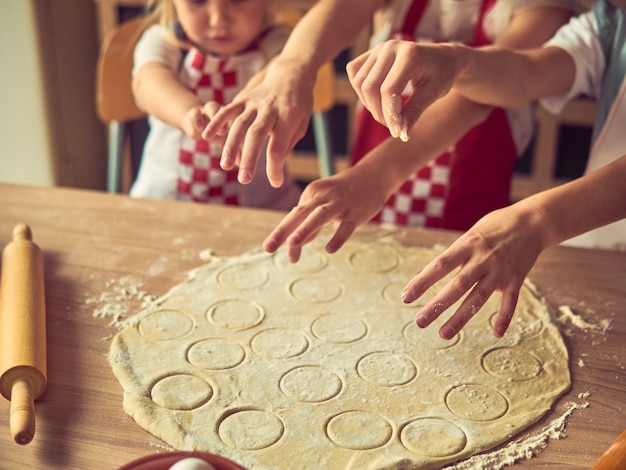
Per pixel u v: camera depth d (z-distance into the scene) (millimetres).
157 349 768
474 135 1282
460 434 664
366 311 845
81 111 2279
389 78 729
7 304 768
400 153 934
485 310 852
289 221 823
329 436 659
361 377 736
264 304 852
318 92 1427
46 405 686
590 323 828
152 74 1224
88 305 839
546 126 1948
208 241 980
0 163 2225
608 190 773
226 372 737
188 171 1385
